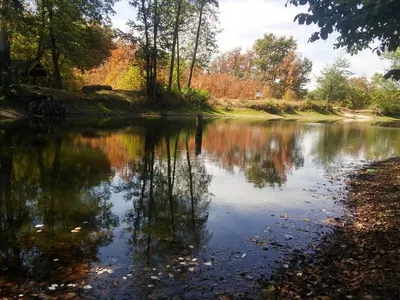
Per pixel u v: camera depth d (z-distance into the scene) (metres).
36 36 31.30
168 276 4.25
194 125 26.88
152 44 38.66
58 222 6.00
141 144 15.41
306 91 88.44
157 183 8.99
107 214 6.52
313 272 4.39
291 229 6.00
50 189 7.93
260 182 9.61
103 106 32.72
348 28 4.71
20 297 3.72
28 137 15.29
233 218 6.52
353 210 7.14
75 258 4.68
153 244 5.22
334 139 22.66
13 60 31.45
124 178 9.30
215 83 59.34
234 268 4.51
